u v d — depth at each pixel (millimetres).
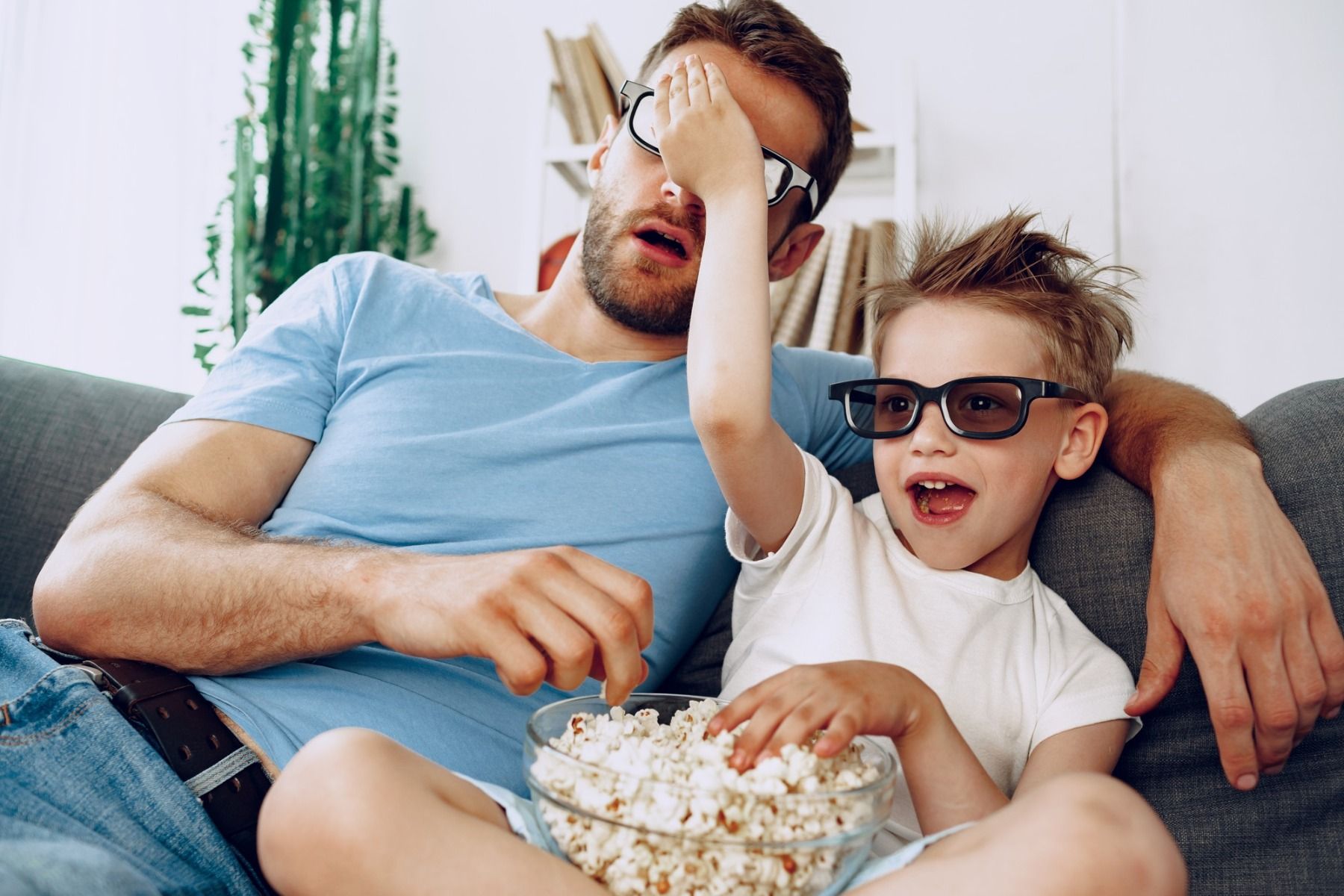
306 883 574
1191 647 806
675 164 1010
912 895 526
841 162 1348
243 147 2584
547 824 583
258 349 1120
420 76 2977
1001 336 1072
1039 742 927
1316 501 884
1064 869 506
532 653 694
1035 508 1074
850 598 1010
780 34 1222
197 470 991
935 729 766
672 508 1092
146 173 2490
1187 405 1076
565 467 1069
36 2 2336
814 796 554
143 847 660
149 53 2506
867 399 1112
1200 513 876
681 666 1190
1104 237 2518
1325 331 2346
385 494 1018
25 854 542
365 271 1206
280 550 857
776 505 1019
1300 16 2408
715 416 907
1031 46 2598
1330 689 775
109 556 857
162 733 761
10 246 2301
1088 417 1103
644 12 2852
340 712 856
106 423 1320
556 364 1155
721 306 939
